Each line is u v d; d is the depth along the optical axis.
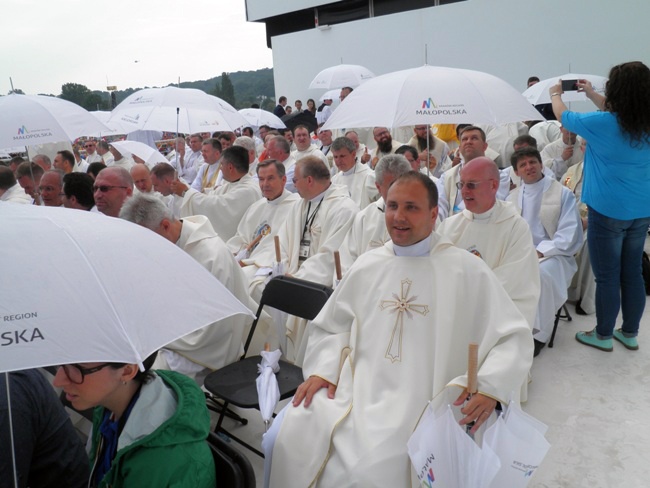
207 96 5.46
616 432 3.01
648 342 4.04
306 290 3.06
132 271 1.24
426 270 2.42
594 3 10.55
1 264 1.11
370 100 3.29
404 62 14.17
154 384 1.58
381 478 2.04
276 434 2.29
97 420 1.76
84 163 8.79
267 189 4.68
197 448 1.51
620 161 3.46
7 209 1.27
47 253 1.16
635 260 3.79
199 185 7.29
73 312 1.09
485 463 1.74
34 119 4.09
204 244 3.31
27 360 1.00
